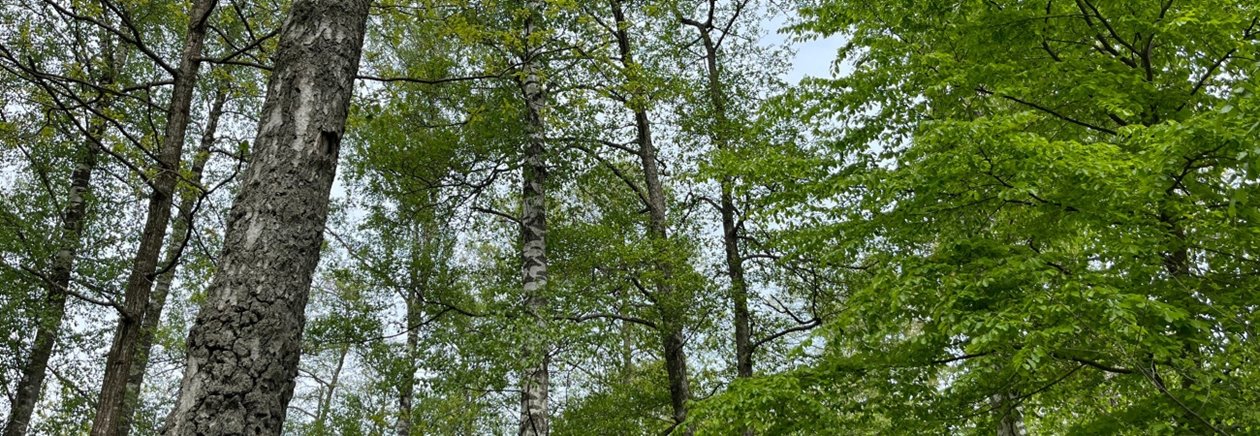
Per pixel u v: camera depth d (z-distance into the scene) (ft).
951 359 19.44
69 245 28.84
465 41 22.84
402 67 34.37
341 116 12.22
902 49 22.61
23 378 27.68
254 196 10.89
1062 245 21.86
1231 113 13.38
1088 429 17.88
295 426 57.72
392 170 32.27
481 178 32.89
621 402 34.24
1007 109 22.20
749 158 26.89
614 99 33.35
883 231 21.75
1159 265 16.83
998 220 21.83
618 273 31.32
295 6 12.82
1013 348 17.83
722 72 35.27
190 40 19.39
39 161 28.68
